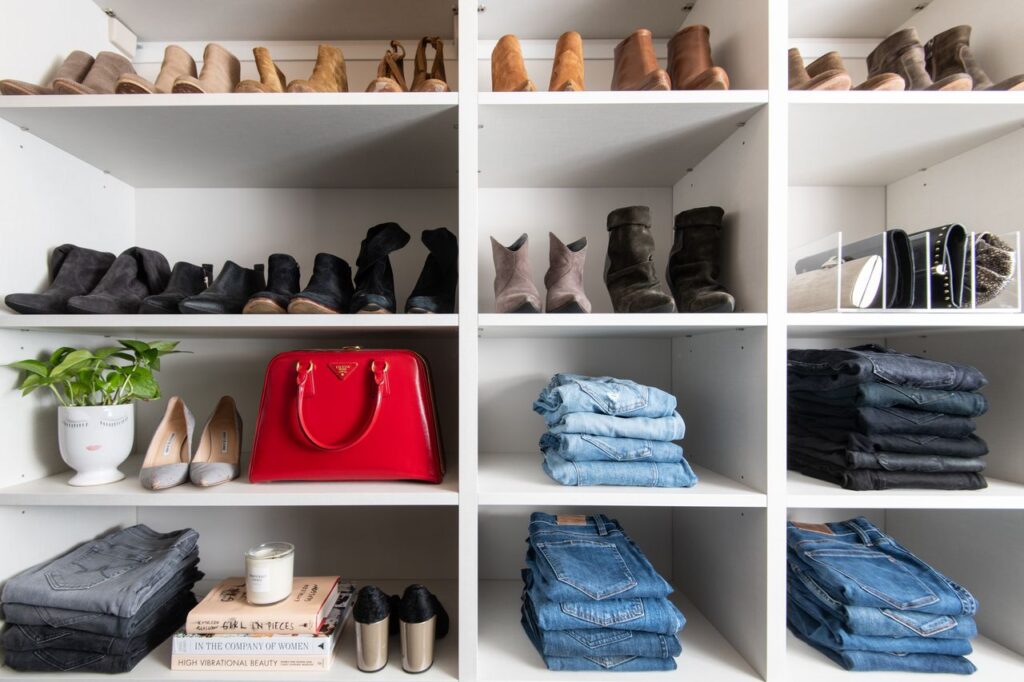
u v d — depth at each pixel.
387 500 0.88
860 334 1.21
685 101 0.87
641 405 0.97
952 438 0.95
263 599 0.91
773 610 0.85
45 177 1.01
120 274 1.02
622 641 0.87
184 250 1.27
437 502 0.88
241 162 1.12
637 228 1.02
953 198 1.11
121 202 1.23
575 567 0.93
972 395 0.95
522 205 1.29
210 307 0.93
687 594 1.18
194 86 0.87
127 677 0.86
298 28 1.23
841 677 0.86
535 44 1.27
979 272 0.94
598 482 0.92
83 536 1.09
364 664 0.87
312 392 0.96
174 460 0.99
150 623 0.93
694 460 1.16
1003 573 0.99
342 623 0.99
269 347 1.27
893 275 0.94
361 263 1.04
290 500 0.87
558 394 0.99
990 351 1.04
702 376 1.12
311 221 1.28
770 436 0.87
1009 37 1.01
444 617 0.98
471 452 0.87
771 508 0.86
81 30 1.10
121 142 1.01
